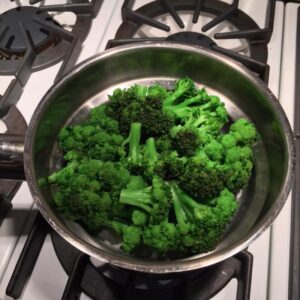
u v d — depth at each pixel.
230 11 0.38
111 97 0.32
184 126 0.31
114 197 0.28
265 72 0.35
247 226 0.28
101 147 0.30
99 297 0.27
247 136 0.30
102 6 0.41
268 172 0.30
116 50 0.31
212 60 0.31
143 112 0.30
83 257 0.27
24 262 0.28
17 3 0.42
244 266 0.27
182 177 0.28
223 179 0.28
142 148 0.31
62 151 0.31
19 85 0.36
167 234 0.26
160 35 0.40
